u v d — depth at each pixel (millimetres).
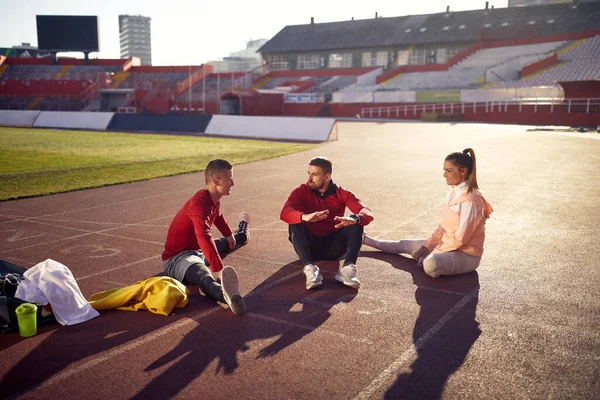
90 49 64188
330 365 3582
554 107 36125
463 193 5281
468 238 5262
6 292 4414
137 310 4574
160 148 21141
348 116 49969
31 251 6434
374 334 4066
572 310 4523
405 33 60875
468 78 49469
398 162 15586
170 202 9703
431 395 3197
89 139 26156
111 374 3482
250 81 62125
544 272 5543
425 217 8266
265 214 8641
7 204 9484
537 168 13680
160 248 6586
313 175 5449
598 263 5832
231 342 3949
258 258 6129
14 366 3592
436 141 22797
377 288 5102
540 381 3354
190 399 3176
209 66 64188
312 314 4477
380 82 55188
